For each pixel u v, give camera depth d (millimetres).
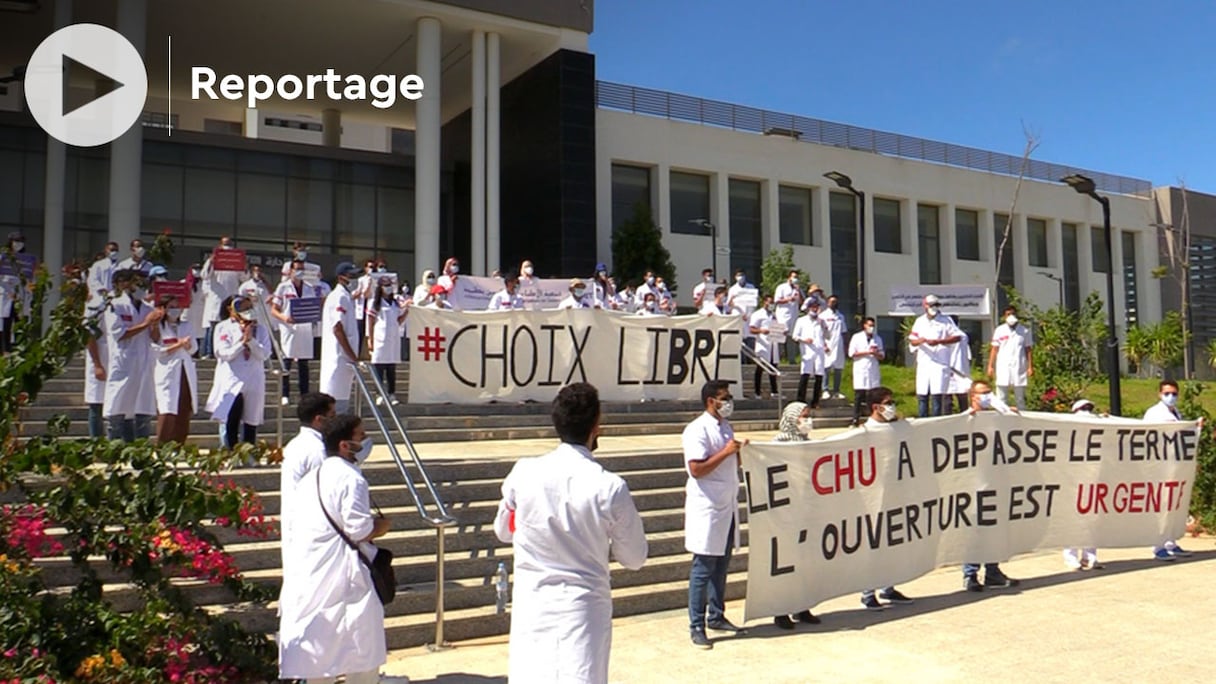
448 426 12766
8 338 13633
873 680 6031
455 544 8031
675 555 8703
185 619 5488
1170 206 47594
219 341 9219
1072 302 44688
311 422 5734
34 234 24656
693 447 6883
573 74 26609
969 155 41688
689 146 33500
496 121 26328
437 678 6055
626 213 32594
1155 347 30734
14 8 23375
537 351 13039
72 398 11547
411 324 12359
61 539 5605
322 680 5086
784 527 7328
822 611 7934
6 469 5289
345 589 4957
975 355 39188
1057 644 6820
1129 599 8203
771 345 17375
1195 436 10125
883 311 38156
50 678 4672
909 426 8219
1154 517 9812
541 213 26828
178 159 26656
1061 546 9234
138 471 5926
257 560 7211
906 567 8078
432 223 25234
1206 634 7074
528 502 4090
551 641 3963
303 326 13195
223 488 5609
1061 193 44156
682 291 33188
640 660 6469
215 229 26984
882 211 38969
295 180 28375
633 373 13695
